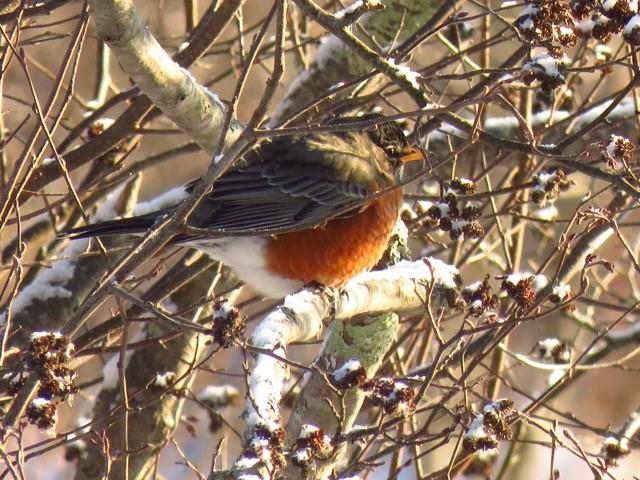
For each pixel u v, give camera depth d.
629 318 16.16
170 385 9.75
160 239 7.38
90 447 12.21
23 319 11.86
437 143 13.38
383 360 11.62
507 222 15.46
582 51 12.23
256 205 10.21
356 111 13.03
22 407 7.43
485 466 11.27
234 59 14.48
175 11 18.55
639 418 12.02
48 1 9.92
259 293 10.83
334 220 9.95
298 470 8.64
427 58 15.75
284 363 7.71
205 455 16.77
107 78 12.96
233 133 8.99
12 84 17.86
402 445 8.91
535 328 18.05
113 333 11.34
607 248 16.56
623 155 8.58
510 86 9.75
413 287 9.76
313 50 15.01
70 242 12.16
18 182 9.34
